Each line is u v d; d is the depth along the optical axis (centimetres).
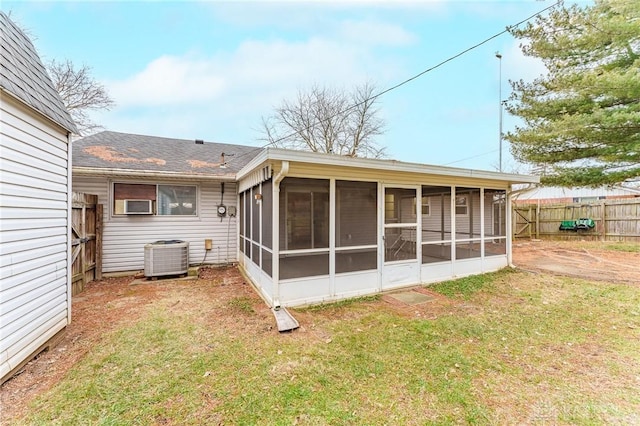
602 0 813
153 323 396
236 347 326
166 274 657
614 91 794
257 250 564
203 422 211
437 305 468
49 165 325
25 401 234
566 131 872
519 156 1065
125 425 208
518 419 212
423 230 615
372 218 529
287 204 462
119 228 692
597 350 314
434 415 218
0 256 248
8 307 258
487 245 696
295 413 220
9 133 260
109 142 861
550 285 577
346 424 209
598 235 1178
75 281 543
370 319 408
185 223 761
